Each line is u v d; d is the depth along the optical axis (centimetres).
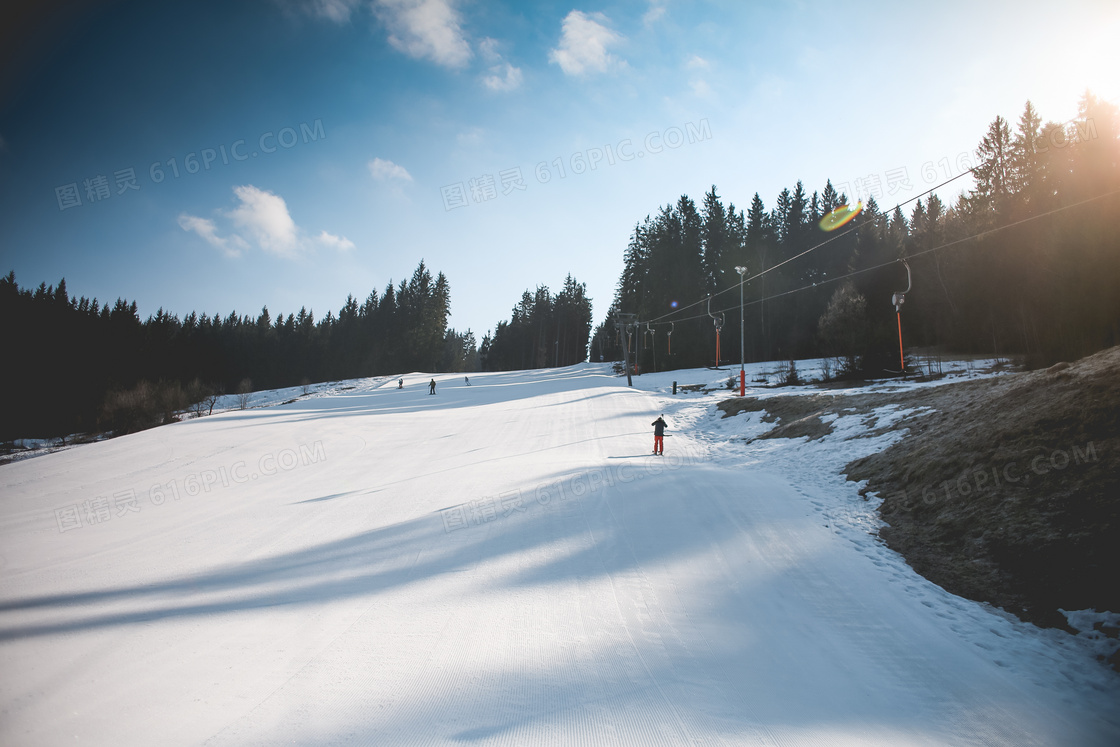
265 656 466
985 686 443
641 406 2819
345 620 543
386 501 1092
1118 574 514
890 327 3344
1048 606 530
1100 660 457
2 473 1571
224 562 751
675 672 450
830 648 501
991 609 555
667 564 695
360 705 388
